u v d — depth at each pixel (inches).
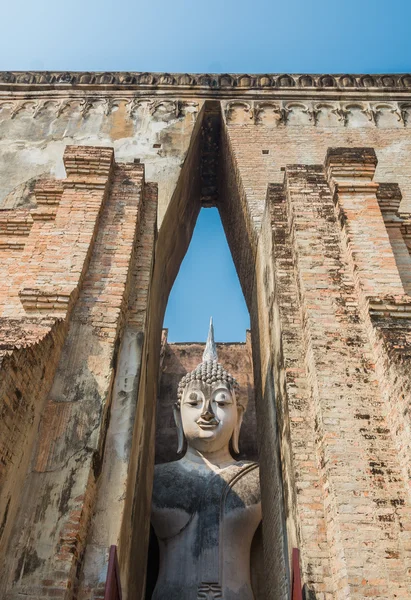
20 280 327.3
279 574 291.6
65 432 240.5
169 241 475.8
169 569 396.8
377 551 201.0
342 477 219.3
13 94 599.8
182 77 605.9
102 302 289.0
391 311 263.4
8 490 208.1
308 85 604.1
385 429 233.0
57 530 212.1
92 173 351.3
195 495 430.3
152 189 387.2
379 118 579.5
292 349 288.2
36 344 237.3
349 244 297.4
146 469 350.0
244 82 603.2
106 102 589.9
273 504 323.9
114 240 321.7
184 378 519.8
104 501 237.9
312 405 260.1
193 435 477.1
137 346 294.5
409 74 613.9
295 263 316.5
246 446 597.6
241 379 660.7
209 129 595.8
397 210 357.7
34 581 198.8
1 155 527.8
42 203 354.0
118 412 268.2
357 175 333.7
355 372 252.4
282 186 372.8
